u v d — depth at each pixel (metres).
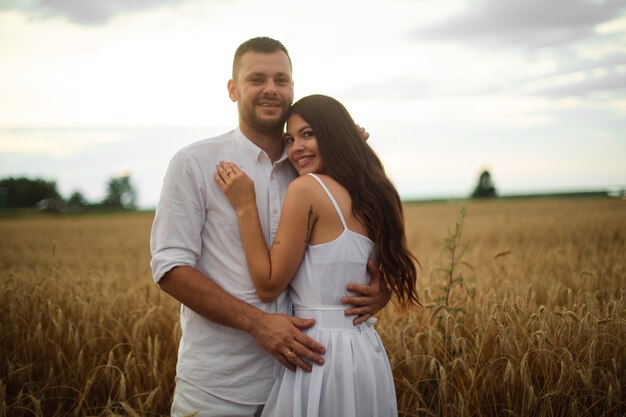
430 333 3.28
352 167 2.46
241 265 2.36
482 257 7.68
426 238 13.85
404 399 3.13
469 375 2.90
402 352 3.35
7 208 91.88
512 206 37.59
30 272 6.02
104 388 3.37
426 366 3.24
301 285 2.38
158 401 3.09
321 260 2.32
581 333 3.13
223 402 2.36
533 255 7.96
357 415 2.22
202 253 2.44
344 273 2.34
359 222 2.45
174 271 2.26
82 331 3.93
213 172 2.41
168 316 4.22
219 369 2.35
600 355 3.05
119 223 35.91
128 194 113.88
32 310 4.20
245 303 2.26
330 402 2.20
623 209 23.22
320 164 2.49
